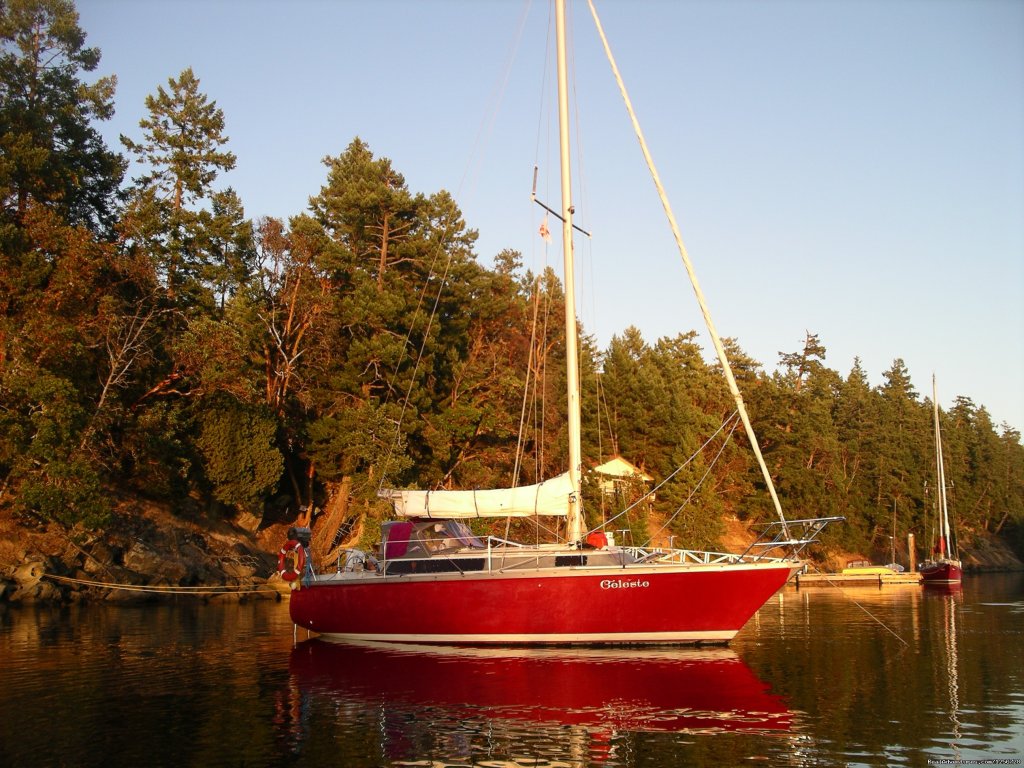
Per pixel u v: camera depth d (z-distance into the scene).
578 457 18.38
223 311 43.28
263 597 32.31
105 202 43.16
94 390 33.38
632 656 15.95
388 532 18.91
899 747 9.77
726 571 16.31
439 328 44.69
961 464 88.81
